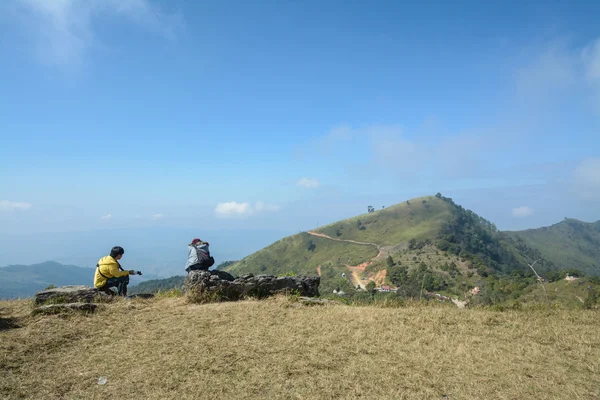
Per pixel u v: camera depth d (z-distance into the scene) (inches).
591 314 327.9
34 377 199.3
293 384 190.5
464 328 281.6
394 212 7288.4
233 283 392.8
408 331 272.1
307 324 287.3
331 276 4734.3
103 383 193.6
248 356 224.2
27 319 292.2
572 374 202.8
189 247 445.1
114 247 390.9
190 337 257.9
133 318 302.7
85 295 341.7
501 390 185.0
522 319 312.3
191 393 182.2
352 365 212.5
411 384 190.5
